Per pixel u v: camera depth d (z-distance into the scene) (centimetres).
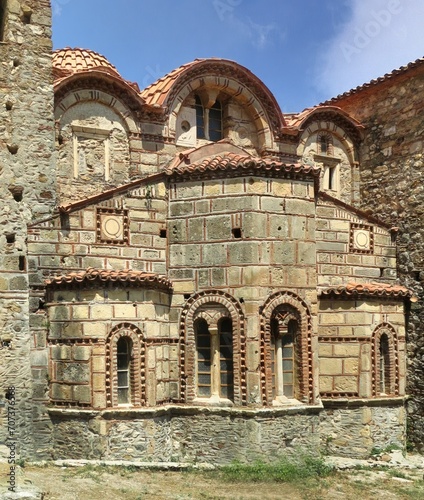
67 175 2630
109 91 2706
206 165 2500
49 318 2369
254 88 2966
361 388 2652
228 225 2464
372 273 2914
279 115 3003
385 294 2730
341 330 2672
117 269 2458
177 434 2445
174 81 2794
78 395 2298
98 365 2295
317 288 2752
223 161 2491
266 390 2403
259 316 2416
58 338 2347
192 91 2869
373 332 2694
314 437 2484
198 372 2486
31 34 2509
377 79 3095
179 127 2856
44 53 2522
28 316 2361
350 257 2861
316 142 3139
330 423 2647
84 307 2317
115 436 2295
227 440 2392
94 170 2681
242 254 2436
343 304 2680
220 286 2453
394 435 2695
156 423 2366
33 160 2462
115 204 2475
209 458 2400
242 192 2458
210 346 2480
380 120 3136
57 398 2333
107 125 2706
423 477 2405
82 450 2281
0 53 2462
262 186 2469
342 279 2831
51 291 2370
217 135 2973
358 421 2641
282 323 2481
